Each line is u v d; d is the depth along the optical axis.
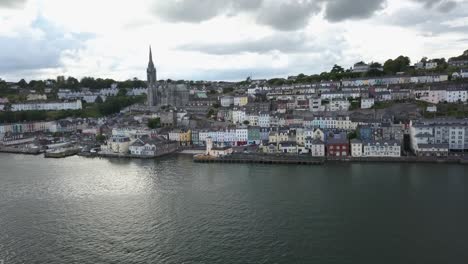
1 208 125.25
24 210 123.19
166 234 102.12
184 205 124.19
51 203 129.75
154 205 124.94
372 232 100.12
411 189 134.12
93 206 125.75
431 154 184.50
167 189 143.75
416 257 87.19
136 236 101.44
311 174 162.38
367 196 128.00
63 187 150.12
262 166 184.75
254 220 109.56
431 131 194.00
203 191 139.50
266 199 127.75
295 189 138.75
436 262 84.88
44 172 180.88
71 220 113.81
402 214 111.25
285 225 105.62
